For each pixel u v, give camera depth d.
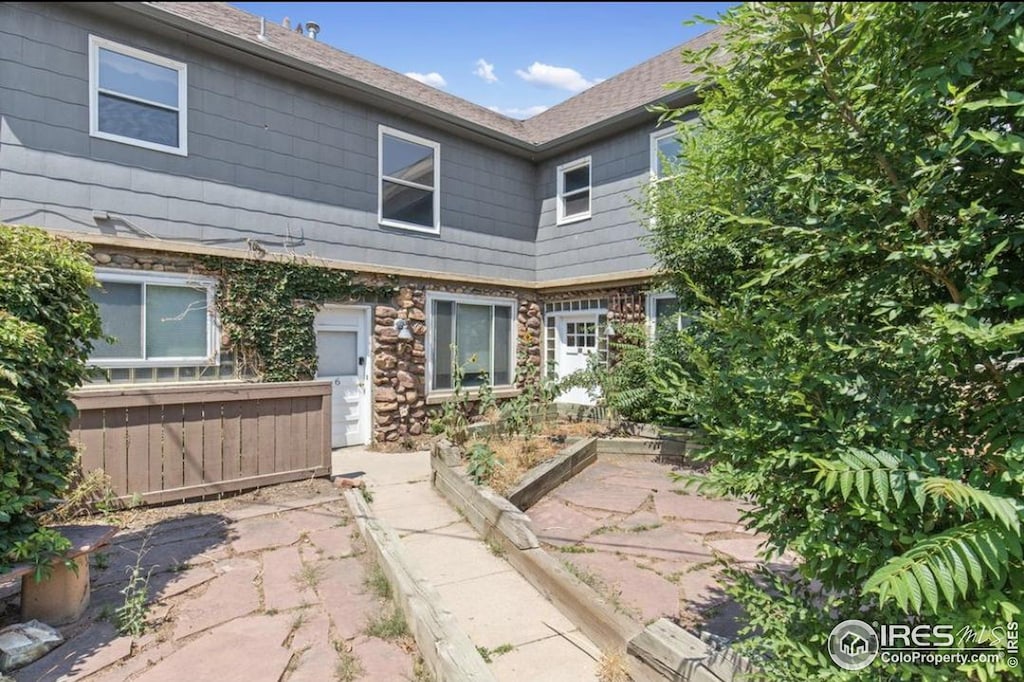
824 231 1.53
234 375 6.63
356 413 7.96
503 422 7.14
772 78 1.55
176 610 2.88
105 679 2.29
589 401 9.20
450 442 6.06
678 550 3.85
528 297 10.13
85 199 5.59
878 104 1.46
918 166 1.40
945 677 1.36
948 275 1.44
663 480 5.86
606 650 2.60
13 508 2.53
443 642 2.32
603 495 5.28
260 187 6.86
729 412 1.81
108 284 5.77
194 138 6.33
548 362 9.25
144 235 5.96
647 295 8.39
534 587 3.37
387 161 8.22
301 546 3.81
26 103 5.26
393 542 3.61
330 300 7.51
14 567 2.51
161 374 6.10
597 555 3.76
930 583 1.19
